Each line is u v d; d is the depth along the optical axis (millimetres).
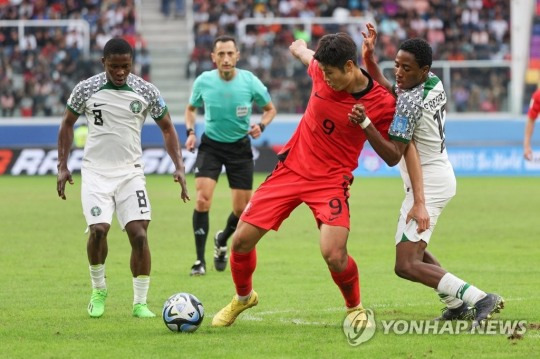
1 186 89938
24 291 36344
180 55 123250
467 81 112000
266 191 28359
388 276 40000
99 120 30859
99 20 123688
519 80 110688
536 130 107625
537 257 46000
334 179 28047
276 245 51219
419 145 28250
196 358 24391
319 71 28312
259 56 112625
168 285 37969
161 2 128250
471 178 101312
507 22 128625
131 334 27703
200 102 44531
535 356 24422
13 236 54406
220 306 32938
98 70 114375
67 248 49531
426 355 24625
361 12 128750
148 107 31266
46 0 127188
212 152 43125
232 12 127688
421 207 27031
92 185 30797
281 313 31312
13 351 25406
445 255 46875
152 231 57312
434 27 127312
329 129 27719
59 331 28219
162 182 94375
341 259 27484
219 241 42219
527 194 81875
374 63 29562
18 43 115500
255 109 108625
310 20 118875
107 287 37344
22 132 108938
